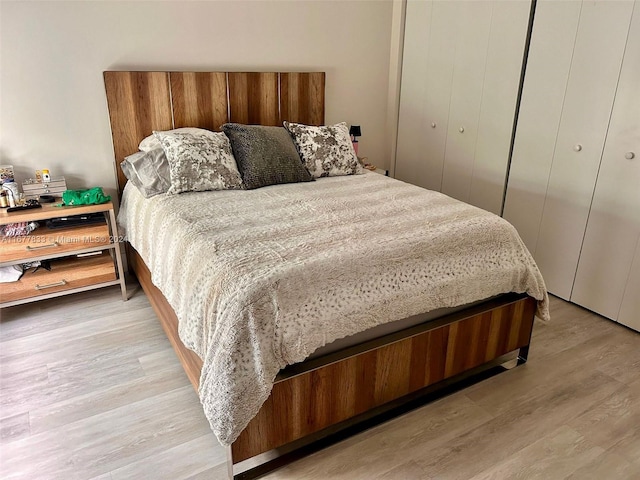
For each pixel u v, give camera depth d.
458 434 1.84
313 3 3.39
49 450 1.73
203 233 1.92
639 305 2.56
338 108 3.81
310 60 3.52
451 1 3.35
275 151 2.77
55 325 2.54
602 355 2.38
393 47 3.89
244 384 1.47
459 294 1.91
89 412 1.92
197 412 1.93
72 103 2.74
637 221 2.49
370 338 1.79
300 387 1.60
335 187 2.71
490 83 3.19
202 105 3.07
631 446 1.79
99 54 2.74
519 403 2.02
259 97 3.28
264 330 1.50
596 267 2.74
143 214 2.48
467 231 1.99
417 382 1.93
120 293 2.91
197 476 1.63
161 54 2.93
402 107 3.99
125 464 1.67
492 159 3.29
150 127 2.94
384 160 4.21
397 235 1.91
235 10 3.09
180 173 2.52
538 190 3.01
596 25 2.51
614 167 2.55
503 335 2.14
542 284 2.13
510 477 1.64
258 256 1.69
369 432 1.85
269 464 1.68
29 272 2.56
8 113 2.60
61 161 2.81
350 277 1.68
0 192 2.49
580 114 2.67
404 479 1.63
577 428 1.88
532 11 2.84
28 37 2.54
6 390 2.03
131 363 2.23
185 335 1.75
